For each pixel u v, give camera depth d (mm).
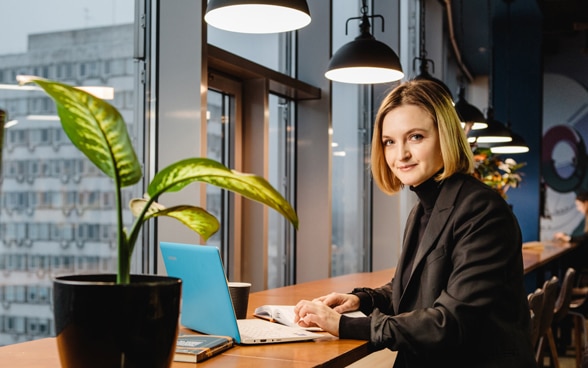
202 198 3271
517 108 10180
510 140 7777
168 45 3363
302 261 5375
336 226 6230
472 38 10969
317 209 5324
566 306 5137
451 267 2062
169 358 1365
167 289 1346
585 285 8688
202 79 3311
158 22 3391
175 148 3342
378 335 1993
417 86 2207
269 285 5227
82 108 1243
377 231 6871
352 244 6684
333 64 3844
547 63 11688
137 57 3355
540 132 10070
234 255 4527
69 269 2906
